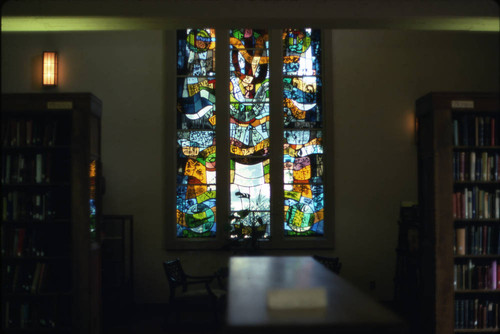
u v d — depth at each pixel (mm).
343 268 6613
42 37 6684
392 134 6754
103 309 5762
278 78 6719
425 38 6848
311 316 2143
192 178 6668
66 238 4578
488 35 6883
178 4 4480
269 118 6715
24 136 4457
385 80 6801
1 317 4391
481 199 4426
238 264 3893
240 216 6309
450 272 4348
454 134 4457
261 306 2344
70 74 6672
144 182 6617
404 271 5770
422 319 4660
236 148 6715
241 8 4512
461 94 4363
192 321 5828
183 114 6738
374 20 4594
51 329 4383
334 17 4531
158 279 6527
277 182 6625
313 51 6855
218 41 6727
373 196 6688
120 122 6660
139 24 4656
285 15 4512
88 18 4445
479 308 4438
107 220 6539
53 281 4516
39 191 4492
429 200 4484
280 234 6570
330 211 6621
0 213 4406
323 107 6754
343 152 6711
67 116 4652
